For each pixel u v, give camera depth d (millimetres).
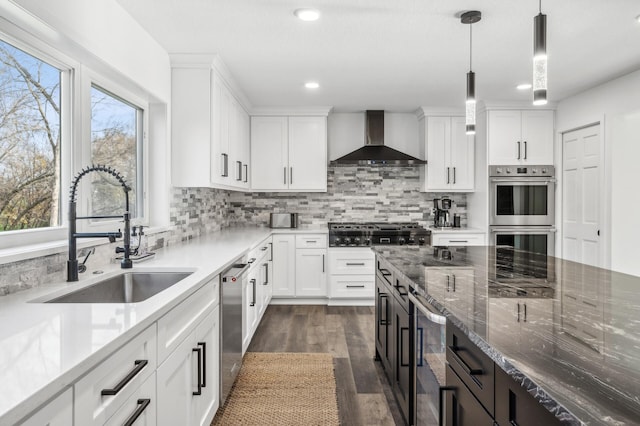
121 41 2348
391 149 5086
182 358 1633
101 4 2119
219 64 3289
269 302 4641
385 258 2477
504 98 4586
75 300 1723
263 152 4984
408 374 2012
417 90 4184
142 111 2984
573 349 930
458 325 1176
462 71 3572
